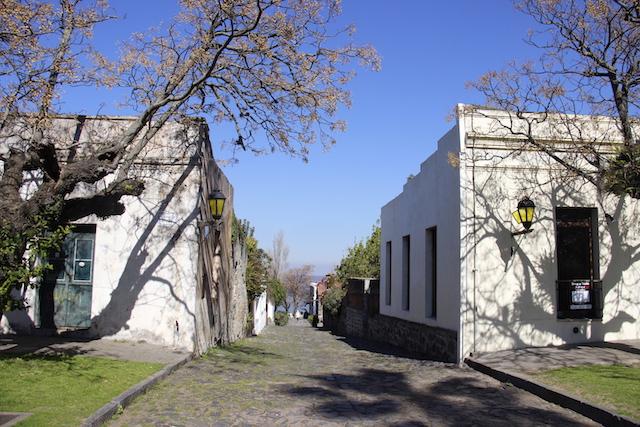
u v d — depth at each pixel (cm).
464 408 746
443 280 1328
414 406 759
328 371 1088
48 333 1171
